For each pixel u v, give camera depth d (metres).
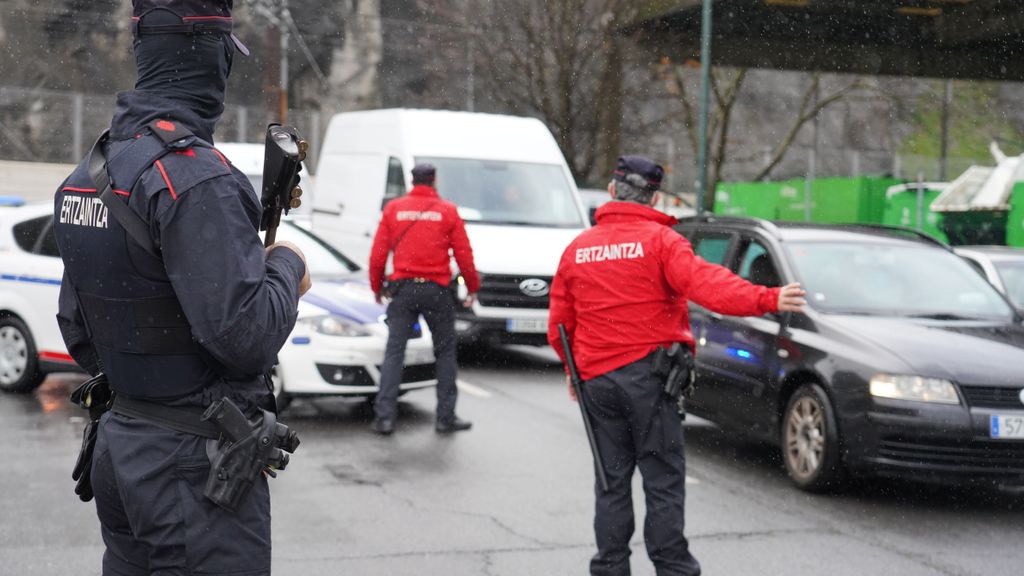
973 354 7.04
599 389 4.77
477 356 13.90
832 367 7.18
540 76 32.88
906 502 7.16
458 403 10.34
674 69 33.56
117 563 2.90
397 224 8.67
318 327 9.09
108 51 46.59
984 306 8.05
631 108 33.69
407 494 6.94
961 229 27.44
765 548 6.00
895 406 6.83
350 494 6.91
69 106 35.09
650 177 4.87
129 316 2.65
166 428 2.69
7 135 34.94
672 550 4.71
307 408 9.85
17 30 45.91
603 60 32.78
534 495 7.00
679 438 4.77
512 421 9.47
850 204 29.66
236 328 2.56
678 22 31.56
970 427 6.74
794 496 7.25
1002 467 6.81
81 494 2.99
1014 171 26.97
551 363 13.43
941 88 38.78
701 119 24.17
